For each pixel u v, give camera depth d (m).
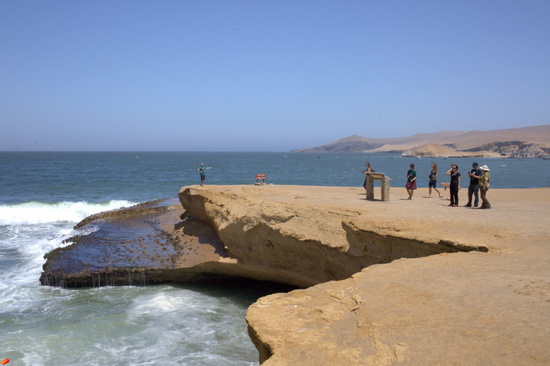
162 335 11.62
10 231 24.45
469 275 6.60
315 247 13.32
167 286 16.05
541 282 5.88
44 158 172.50
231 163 133.88
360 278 6.76
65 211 30.16
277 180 62.69
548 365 3.63
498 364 3.77
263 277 16.02
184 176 69.31
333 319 5.18
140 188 48.91
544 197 19.00
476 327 4.54
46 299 14.29
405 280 6.48
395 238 10.31
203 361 10.20
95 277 15.77
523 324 4.50
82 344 10.97
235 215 16.33
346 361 4.16
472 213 12.88
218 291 15.56
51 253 18.55
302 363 4.20
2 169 83.56
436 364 3.90
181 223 22.62
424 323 4.79
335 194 19.83
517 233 9.65
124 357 10.33
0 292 14.81
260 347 4.98
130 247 19.33
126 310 13.48
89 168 92.00
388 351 4.23
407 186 18.34
